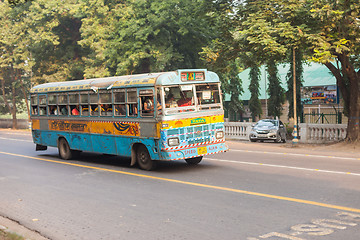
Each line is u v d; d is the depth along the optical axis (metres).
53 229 7.93
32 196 10.94
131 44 33.44
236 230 7.30
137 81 13.97
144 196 10.37
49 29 42.56
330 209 8.43
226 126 29.28
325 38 18.72
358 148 19.41
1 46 47.88
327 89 34.53
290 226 7.40
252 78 36.66
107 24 39.38
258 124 26.67
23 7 46.22
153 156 13.67
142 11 33.66
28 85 52.38
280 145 22.80
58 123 18.33
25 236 7.46
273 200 9.34
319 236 6.80
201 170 13.96
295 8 19.36
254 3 21.67
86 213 8.98
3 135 36.91
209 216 8.27
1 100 57.28
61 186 12.16
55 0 41.44
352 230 7.06
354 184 10.78
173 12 32.62
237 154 18.06
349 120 20.78
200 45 33.81
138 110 13.99
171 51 32.91
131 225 7.92
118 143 15.08
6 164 17.39
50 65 45.31
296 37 18.86
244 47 22.97
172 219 8.19
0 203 10.26
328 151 18.86
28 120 49.88
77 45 45.38
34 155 20.42
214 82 14.60
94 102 16.08
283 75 42.53
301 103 32.62
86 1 39.66
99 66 39.81
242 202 9.29
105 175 13.75
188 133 13.68
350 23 18.91
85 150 16.83
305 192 10.03
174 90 13.49
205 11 24.94
